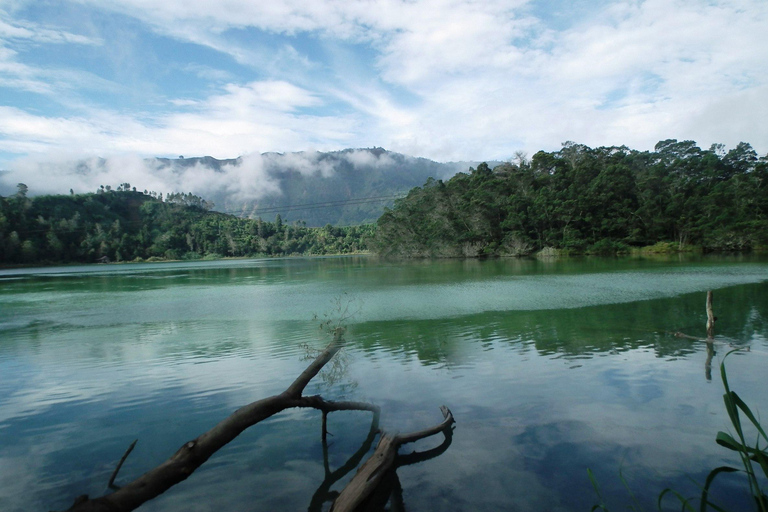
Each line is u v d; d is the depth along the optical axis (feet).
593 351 42.06
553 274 133.59
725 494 18.30
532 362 38.75
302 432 26.05
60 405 31.99
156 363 43.42
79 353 48.78
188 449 15.25
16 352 49.90
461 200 309.63
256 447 24.25
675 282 101.30
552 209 265.34
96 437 26.32
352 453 23.49
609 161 325.21
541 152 330.34
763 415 26.35
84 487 20.70
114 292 122.31
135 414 29.86
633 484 19.44
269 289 119.44
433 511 17.72
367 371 37.45
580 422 26.00
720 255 206.39
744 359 38.01
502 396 30.58
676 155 331.77
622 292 86.58
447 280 124.98
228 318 71.26
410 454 22.63
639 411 27.45
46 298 110.01
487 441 23.89
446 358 41.04
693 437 23.86
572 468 20.94
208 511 18.43
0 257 328.49
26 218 386.11
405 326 57.88
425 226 308.19
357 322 62.18
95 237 423.64
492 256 281.54
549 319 59.82
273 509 18.58
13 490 20.48
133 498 13.61
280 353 45.88
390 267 209.36
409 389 32.53
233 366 41.29
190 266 315.99
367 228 649.61
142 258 458.91
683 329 51.11
